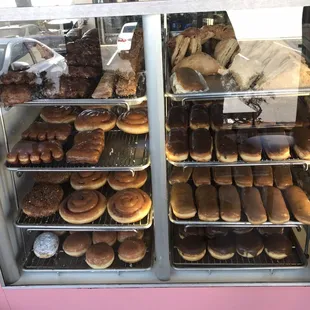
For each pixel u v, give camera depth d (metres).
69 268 1.74
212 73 1.68
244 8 1.20
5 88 1.58
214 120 1.73
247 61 1.61
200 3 1.20
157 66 1.29
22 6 1.24
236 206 1.72
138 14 1.22
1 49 1.61
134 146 1.82
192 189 1.84
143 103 1.84
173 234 1.85
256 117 1.70
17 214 1.83
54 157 1.72
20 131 1.83
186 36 1.71
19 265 1.77
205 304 1.70
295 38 1.64
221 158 1.63
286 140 1.67
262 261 1.72
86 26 1.54
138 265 1.73
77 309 1.75
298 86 1.51
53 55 1.64
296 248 1.78
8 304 1.75
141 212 1.73
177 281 1.67
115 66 1.62
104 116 1.88
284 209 1.70
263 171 1.86
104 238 1.83
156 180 1.49
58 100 1.57
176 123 1.75
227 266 1.70
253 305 1.69
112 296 1.70
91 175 1.92
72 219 1.73
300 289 1.63
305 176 1.85
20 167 1.70
